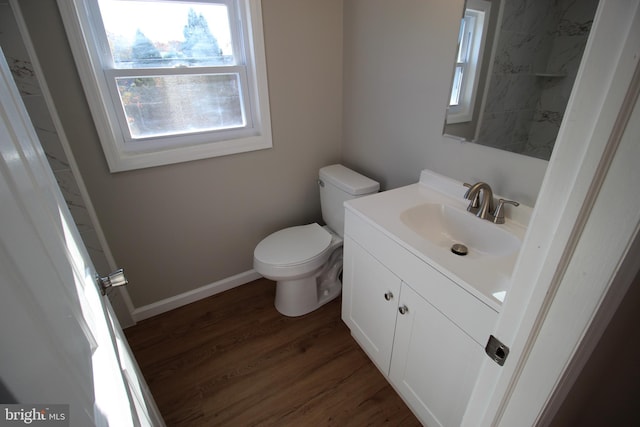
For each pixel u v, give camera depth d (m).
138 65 1.45
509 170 1.14
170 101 1.56
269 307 1.90
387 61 1.55
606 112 0.32
